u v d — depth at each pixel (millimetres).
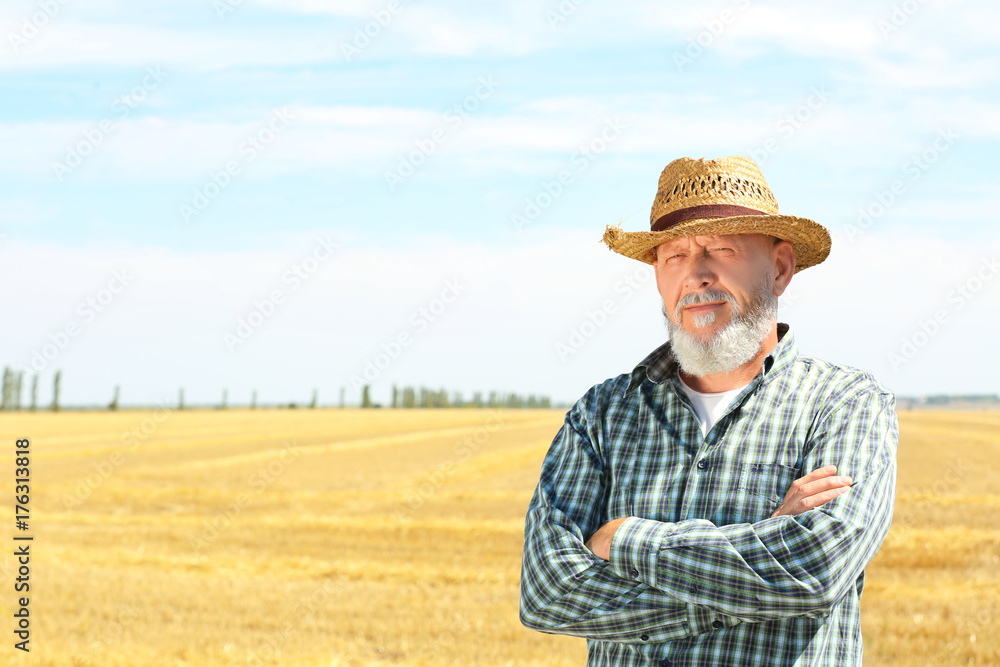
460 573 14320
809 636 1995
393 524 20031
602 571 2117
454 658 9141
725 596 1952
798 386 2273
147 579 13719
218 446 47781
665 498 2244
